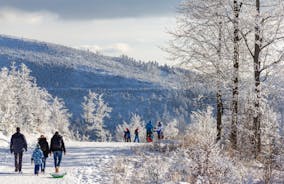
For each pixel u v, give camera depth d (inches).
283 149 757.3
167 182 679.7
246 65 1071.0
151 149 1071.6
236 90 1055.6
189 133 1115.3
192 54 1106.1
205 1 1078.4
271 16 1024.2
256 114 1027.9
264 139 1014.4
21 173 817.5
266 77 1056.2
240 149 1002.1
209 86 1109.7
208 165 647.1
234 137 1048.2
